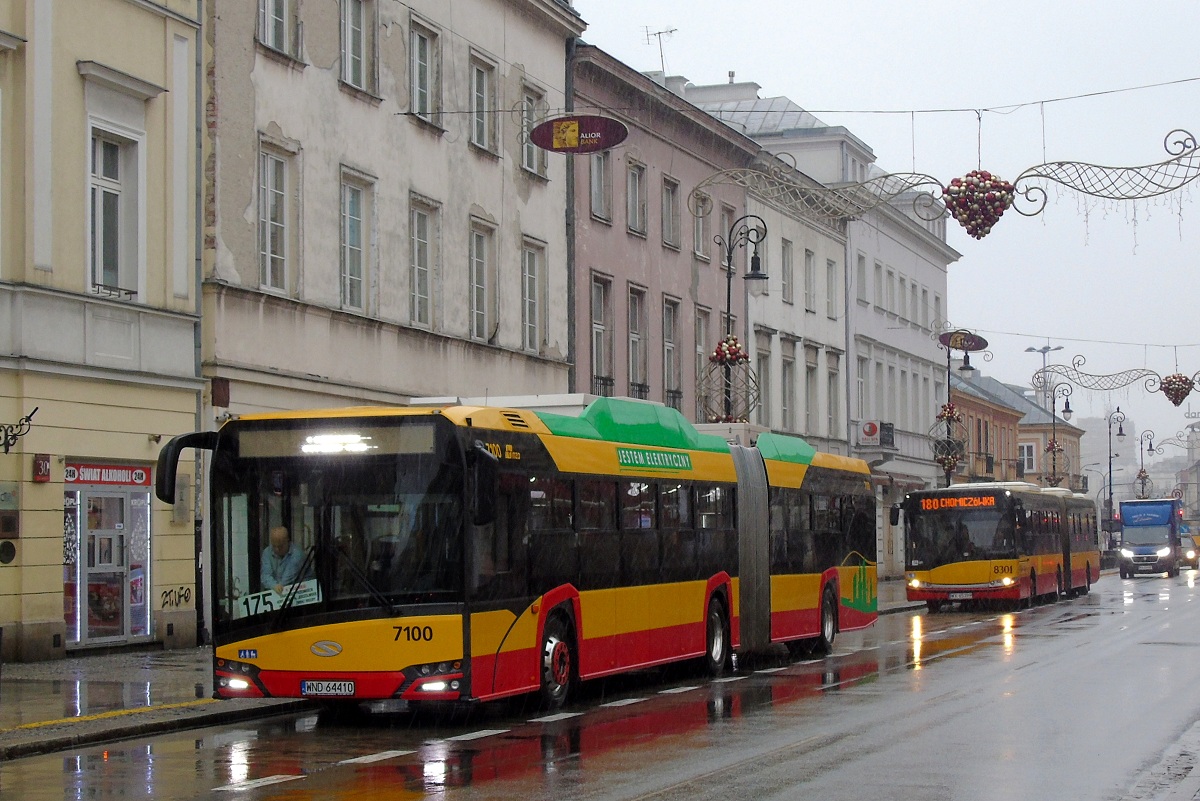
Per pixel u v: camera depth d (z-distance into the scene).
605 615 18.64
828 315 61.00
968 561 42.75
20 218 21.92
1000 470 89.44
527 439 16.91
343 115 29.83
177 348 24.94
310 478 15.52
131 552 23.94
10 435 21.47
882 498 64.75
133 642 23.80
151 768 13.12
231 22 26.39
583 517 18.23
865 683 20.70
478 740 14.79
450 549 15.24
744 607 23.48
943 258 79.69
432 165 33.16
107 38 23.61
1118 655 25.31
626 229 43.31
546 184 38.59
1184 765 12.92
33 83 22.09
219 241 25.91
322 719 16.98
